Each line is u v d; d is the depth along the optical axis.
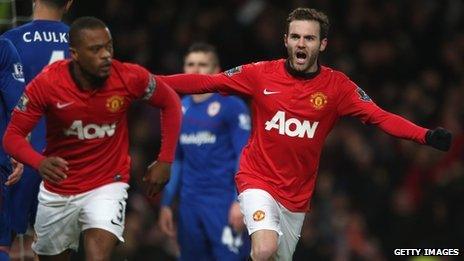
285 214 22.38
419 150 41.16
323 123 22.11
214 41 44.25
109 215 20.44
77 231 21.34
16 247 27.97
